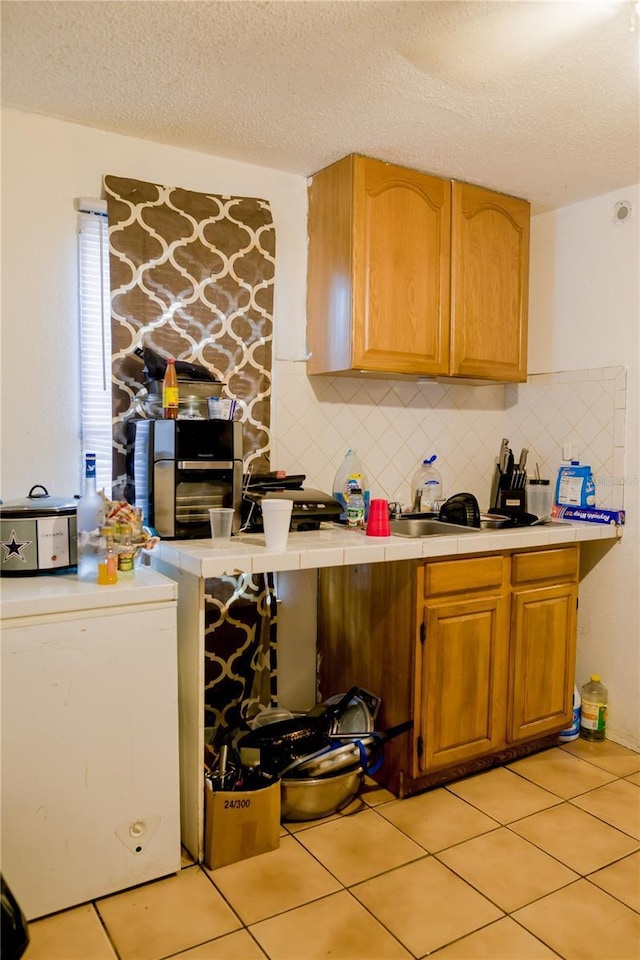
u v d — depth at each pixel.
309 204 2.56
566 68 1.77
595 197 2.73
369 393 2.75
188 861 1.87
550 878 1.81
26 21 1.57
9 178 2.04
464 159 2.36
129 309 2.20
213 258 2.35
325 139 2.22
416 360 2.47
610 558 2.72
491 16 1.54
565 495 2.86
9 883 1.58
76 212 2.14
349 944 1.56
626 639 2.67
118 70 1.80
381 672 2.31
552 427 2.95
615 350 2.68
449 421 2.98
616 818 2.12
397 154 2.33
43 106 2.01
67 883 1.65
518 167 2.43
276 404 2.54
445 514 2.63
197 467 2.08
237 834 1.85
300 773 2.05
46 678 1.59
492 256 2.66
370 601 2.36
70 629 1.61
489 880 1.80
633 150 2.28
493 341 2.69
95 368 2.20
